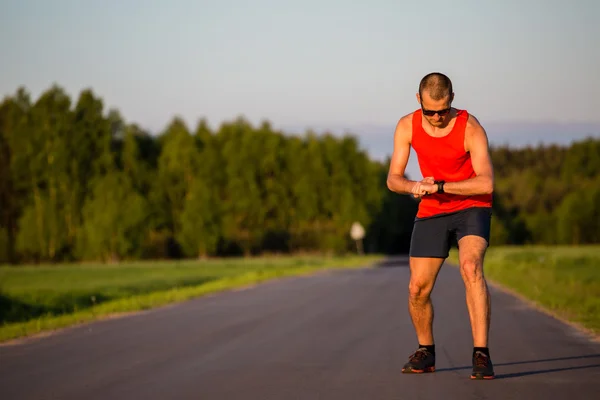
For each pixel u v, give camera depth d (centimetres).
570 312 2184
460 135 998
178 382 1100
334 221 16950
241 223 16800
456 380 1048
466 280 1017
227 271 7881
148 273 8088
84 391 1053
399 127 1043
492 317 2058
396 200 18462
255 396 979
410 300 1092
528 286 3341
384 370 1163
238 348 1470
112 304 3080
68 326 2048
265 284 4134
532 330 1720
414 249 1052
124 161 16138
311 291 3381
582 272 5016
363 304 2564
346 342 1533
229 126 17275
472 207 1012
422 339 1125
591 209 18450
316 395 975
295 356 1341
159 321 2114
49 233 14375
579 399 908
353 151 17388
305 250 15750
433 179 977
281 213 17050
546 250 12050
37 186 14950
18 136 15138
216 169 16800
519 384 1008
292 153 17212
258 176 17062
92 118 15312
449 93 969
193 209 14688
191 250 14688
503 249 13262
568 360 1238
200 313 2352
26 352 1509
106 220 13762
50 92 15175
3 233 14412
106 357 1398
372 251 17838
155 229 16200
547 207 19962
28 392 1056
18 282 6831
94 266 11662
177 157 16425
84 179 15075
